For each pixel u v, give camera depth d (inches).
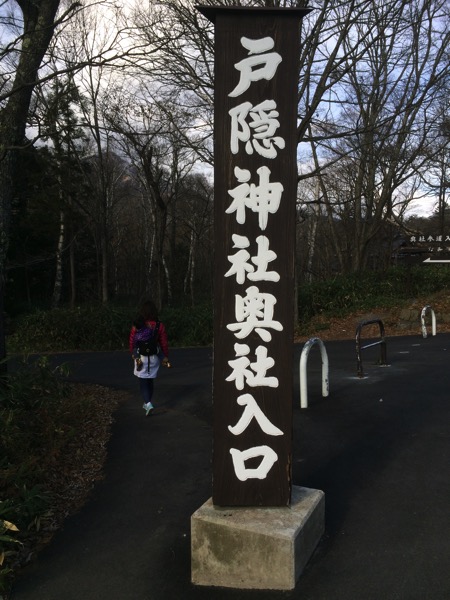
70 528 145.4
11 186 269.0
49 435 206.7
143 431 235.9
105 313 621.9
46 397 251.8
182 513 151.3
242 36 112.7
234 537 109.8
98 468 191.3
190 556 126.5
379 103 643.5
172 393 317.4
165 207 774.5
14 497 149.9
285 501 117.3
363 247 834.8
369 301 677.9
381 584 108.7
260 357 115.3
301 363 252.2
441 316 572.7
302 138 470.9
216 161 113.9
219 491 117.0
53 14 262.1
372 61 727.7
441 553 119.6
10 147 231.3
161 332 266.8
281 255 114.2
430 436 200.5
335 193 1015.6
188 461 194.2
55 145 693.9
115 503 160.2
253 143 113.4
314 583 109.5
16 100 257.6
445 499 147.6
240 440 116.3
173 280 1259.8
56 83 393.1
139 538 137.5
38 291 1112.8
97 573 121.6
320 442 201.2
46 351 592.1
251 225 114.2
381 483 160.6
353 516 139.8
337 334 584.4
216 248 114.9
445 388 277.3
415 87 594.2
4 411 204.5
